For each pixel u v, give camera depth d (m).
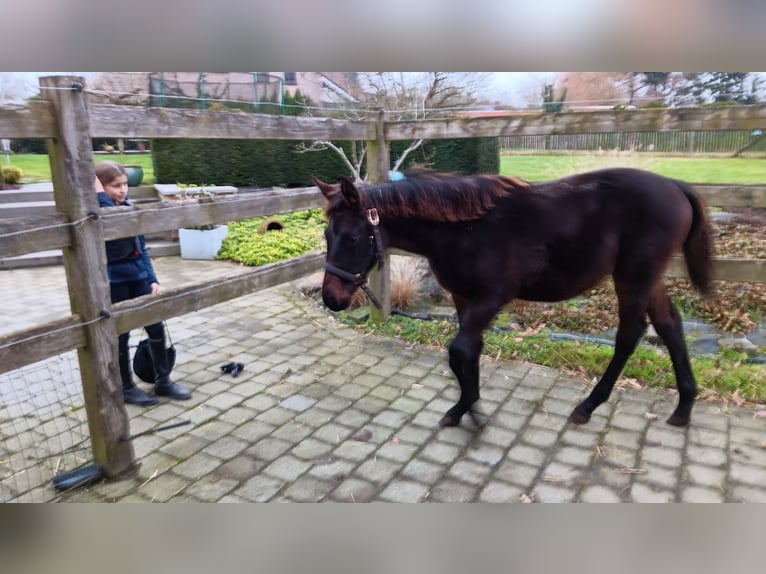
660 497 2.36
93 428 2.47
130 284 3.18
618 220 2.71
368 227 2.55
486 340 4.02
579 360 3.66
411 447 2.77
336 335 4.35
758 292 4.38
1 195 7.88
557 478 2.50
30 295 5.56
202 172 10.45
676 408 2.97
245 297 5.37
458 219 2.60
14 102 1.99
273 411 3.15
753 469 2.53
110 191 2.99
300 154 10.78
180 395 3.30
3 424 2.99
